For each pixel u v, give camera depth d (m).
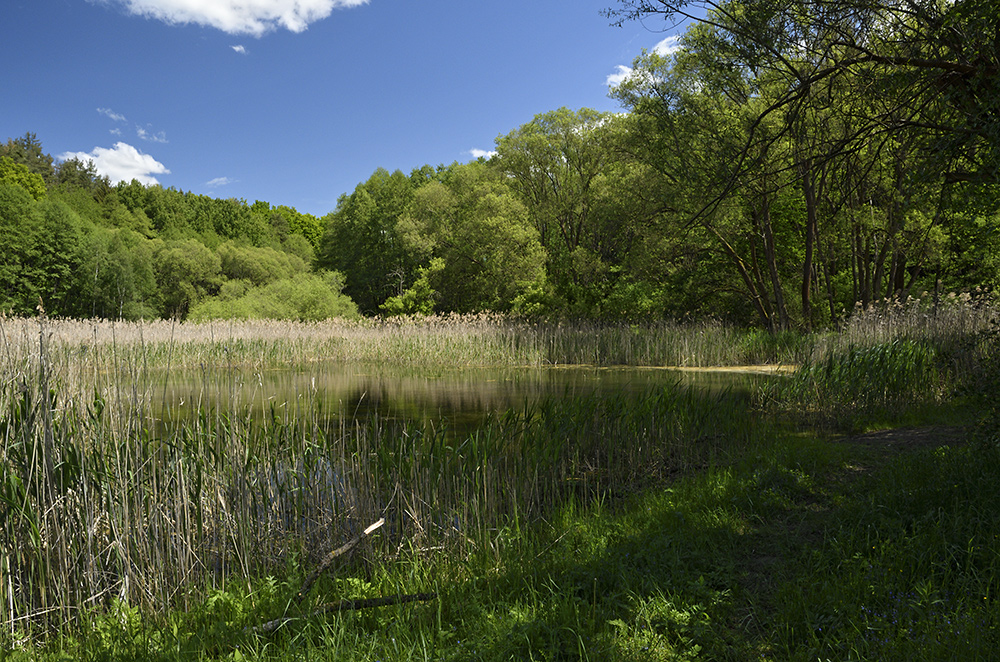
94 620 3.88
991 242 10.01
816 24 5.83
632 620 3.34
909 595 3.28
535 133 39.28
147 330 23.11
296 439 6.51
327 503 5.57
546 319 28.00
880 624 3.03
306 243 93.50
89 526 4.16
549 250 41.22
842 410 10.03
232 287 51.03
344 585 4.25
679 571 3.92
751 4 6.00
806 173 7.03
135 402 4.91
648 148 21.23
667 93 18.50
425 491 5.59
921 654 2.71
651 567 4.02
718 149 7.35
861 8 5.58
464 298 40.31
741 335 22.66
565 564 4.26
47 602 4.03
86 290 43.06
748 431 9.00
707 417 9.02
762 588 3.77
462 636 3.39
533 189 41.28
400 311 40.56
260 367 21.91
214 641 3.50
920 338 11.81
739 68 6.83
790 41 6.05
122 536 4.37
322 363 23.59
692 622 3.31
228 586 4.48
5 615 3.79
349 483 5.70
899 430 8.38
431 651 3.15
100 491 4.40
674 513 5.12
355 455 6.13
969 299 11.81
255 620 3.80
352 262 60.97
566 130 38.00
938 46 5.59
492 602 3.76
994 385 5.72
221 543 4.99
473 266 38.22
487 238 35.16
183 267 53.12
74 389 5.21
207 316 37.16
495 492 6.03
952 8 5.14
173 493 4.76
